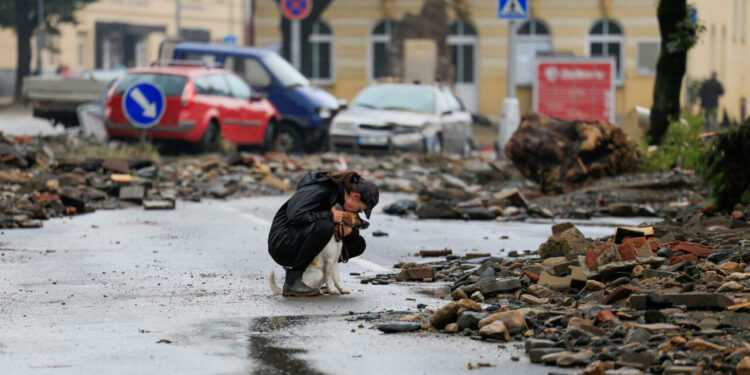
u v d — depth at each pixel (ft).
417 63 324.60
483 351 46.80
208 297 61.62
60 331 51.44
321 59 327.06
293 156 169.99
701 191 117.29
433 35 323.78
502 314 50.42
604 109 253.03
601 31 317.42
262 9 323.37
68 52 545.85
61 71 432.66
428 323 52.54
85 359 45.52
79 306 58.49
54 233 92.22
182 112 165.27
